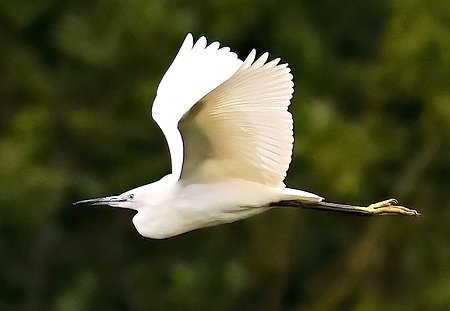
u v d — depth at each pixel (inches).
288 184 643.5
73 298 636.1
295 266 668.1
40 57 729.6
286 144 306.5
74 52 689.0
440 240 662.5
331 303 659.4
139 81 692.7
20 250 655.8
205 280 632.4
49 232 659.4
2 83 708.0
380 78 684.7
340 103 722.8
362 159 648.4
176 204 321.1
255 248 650.2
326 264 671.1
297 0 730.8
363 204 653.9
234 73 285.9
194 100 295.0
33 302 654.5
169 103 319.0
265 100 298.7
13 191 629.0
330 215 658.2
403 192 667.4
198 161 314.0
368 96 701.9
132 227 676.1
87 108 705.0
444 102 663.8
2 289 655.8
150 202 325.1
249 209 320.5
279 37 717.3
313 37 727.1
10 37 725.3
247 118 301.9
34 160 657.6
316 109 658.2
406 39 665.0
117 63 692.1
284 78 295.7
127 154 687.7
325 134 649.0
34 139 660.7
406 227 661.3
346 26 764.0
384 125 692.7
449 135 670.5
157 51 686.5
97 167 687.1
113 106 700.0
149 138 685.9
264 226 649.6
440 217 666.2
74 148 685.9
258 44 719.7
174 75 323.0
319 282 666.2
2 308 655.1
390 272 658.8
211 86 287.9
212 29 697.6
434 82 669.9
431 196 669.3
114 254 673.0
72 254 667.4
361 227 668.1
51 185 635.5
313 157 642.2
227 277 628.1
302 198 318.7
